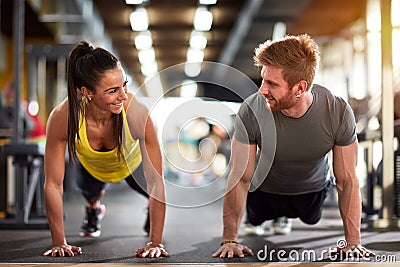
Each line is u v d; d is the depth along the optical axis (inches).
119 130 98.9
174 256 100.9
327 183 114.4
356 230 97.3
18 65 172.6
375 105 197.6
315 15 361.1
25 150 150.9
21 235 136.9
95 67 90.7
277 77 88.8
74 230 149.1
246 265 89.9
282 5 339.6
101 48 93.6
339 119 95.7
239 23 422.0
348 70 318.0
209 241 125.5
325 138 96.5
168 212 210.2
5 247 115.2
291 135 97.0
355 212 97.1
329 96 95.7
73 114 95.2
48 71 354.0
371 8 299.1
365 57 290.5
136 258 98.0
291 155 99.7
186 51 524.1
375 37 293.6
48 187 99.8
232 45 489.4
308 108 94.6
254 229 135.6
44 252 105.8
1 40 434.6
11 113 202.2
